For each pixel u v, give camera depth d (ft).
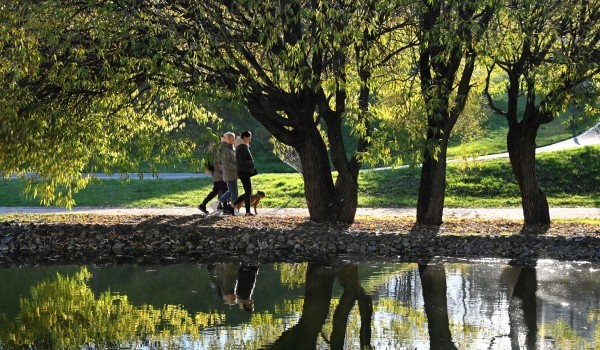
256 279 77.77
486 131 243.40
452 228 98.12
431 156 94.07
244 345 54.49
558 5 87.10
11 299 69.21
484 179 156.46
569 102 92.32
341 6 87.45
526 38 86.22
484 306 65.51
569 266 82.58
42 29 80.64
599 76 97.35
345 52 86.84
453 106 93.66
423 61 95.55
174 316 62.75
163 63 83.56
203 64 89.20
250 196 112.68
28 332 58.03
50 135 90.27
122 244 95.09
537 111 98.99
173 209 136.77
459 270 80.69
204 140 90.43
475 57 91.56
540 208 101.45
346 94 98.84
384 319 61.57
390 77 97.76
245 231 95.71
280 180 162.20
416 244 91.56
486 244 90.58
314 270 81.97
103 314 63.26
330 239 93.35
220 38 87.86
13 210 138.31
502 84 111.14
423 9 85.71
